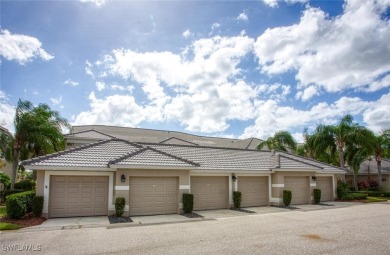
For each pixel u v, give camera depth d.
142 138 37.09
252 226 14.12
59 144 27.70
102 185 17.25
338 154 38.62
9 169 34.50
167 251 9.66
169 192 18.41
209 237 11.68
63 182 16.55
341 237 11.66
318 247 10.12
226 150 26.03
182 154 22.52
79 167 16.31
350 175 42.62
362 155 36.72
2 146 25.28
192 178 20.27
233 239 11.32
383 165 41.84
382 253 9.40
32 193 16.98
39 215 15.70
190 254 9.32
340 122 36.59
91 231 12.88
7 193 24.17
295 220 15.98
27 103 26.16
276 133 41.69
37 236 11.84
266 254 9.29
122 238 11.50
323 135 36.94
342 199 28.30
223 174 21.25
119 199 16.55
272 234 12.24
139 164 16.89
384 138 37.78
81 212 16.66
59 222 14.87
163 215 17.58
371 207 22.77
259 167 22.92
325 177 28.09
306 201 25.09
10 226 13.37
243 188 22.44
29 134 25.42
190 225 14.41
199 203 20.25
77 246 10.27
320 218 16.70
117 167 16.53
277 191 23.12
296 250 9.73
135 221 15.43
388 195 34.81
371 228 13.59
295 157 28.75
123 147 20.34
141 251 9.65
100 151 18.98
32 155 27.56
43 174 16.20
